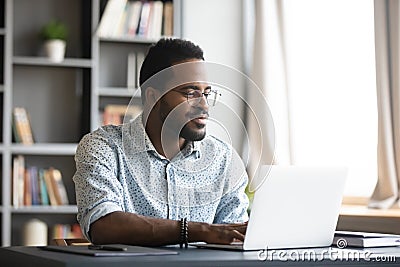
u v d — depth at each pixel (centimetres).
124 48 598
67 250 218
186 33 596
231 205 282
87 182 259
